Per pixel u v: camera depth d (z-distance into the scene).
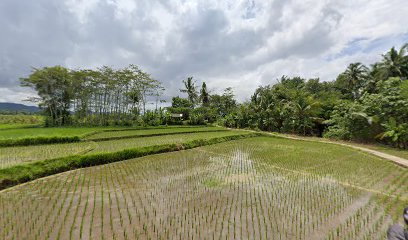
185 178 8.60
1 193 6.90
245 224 4.89
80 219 5.14
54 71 31.88
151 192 7.00
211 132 26.89
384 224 4.86
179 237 4.36
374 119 16.25
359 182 7.94
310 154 13.63
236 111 38.28
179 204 6.03
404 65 23.84
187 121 41.62
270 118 29.20
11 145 14.02
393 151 13.88
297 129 26.50
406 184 7.61
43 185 7.70
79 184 7.82
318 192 6.93
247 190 7.16
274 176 8.82
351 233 4.48
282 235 4.41
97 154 11.12
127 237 4.36
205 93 49.38
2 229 4.70
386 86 16.73
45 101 32.84
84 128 26.80
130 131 25.23
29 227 4.78
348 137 19.42
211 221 5.04
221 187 7.49
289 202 6.14
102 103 36.59
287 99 30.61
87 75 33.09
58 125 33.16
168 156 13.27
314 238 4.31
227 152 14.64
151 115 37.22
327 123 23.48
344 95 30.30
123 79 36.50
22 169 8.45
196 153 14.34
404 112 15.22
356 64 29.38
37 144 14.88
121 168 10.27
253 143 19.20
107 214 5.41
